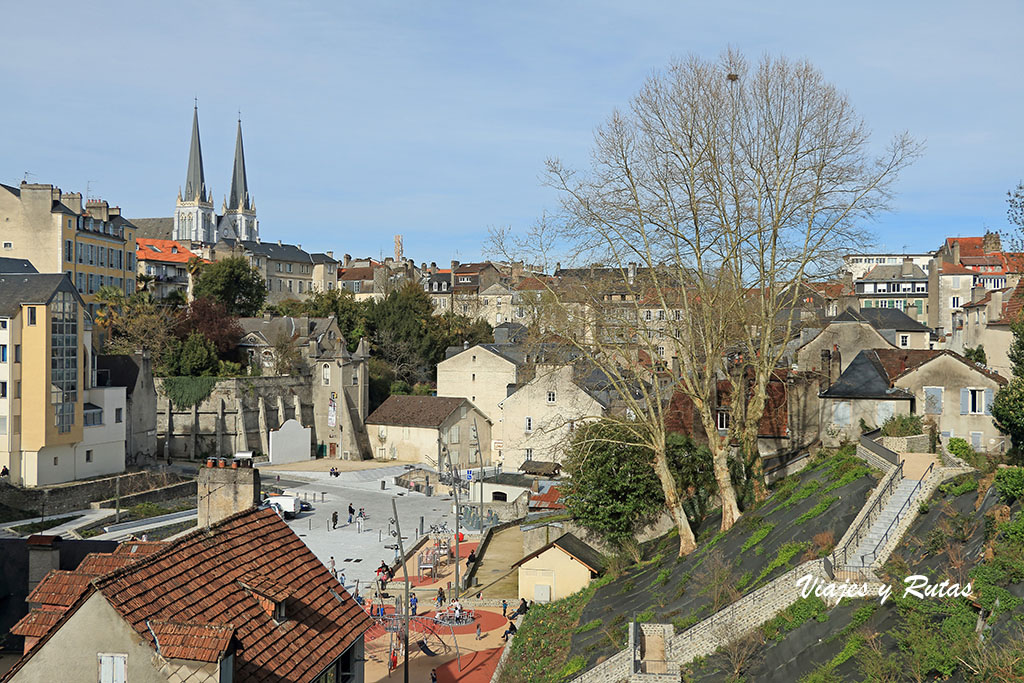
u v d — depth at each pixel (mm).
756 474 48438
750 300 49312
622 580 48344
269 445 105750
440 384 112000
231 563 24766
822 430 51375
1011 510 29438
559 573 53531
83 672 20281
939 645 25625
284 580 25750
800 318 74438
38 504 70188
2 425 73438
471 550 70062
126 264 120312
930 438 46750
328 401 113000
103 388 82688
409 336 131125
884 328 92188
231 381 104625
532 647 44594
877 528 35188
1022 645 22859
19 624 21156
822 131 42719
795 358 70125
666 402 61781
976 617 26297
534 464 90812
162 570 22438
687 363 46656
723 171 43625
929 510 34938
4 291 75438
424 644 49188
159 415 104750
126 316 108312
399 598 57594
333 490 92188
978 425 47938
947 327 114312
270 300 183500
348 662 25984
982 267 113875
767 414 57094
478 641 51156
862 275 151250
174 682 19984
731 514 45719
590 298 46375
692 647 34469
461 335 139000
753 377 57812
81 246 108062
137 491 79812
